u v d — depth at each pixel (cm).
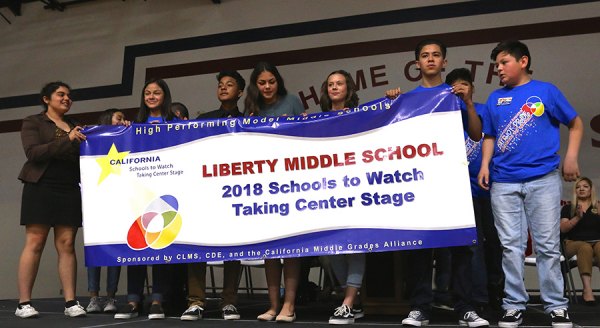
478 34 611
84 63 759
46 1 775
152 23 739
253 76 341
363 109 292
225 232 301
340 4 661
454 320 298
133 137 322
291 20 678
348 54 651
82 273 696
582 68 580
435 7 629
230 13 705
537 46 595
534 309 373
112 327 278
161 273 322
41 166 334
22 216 334
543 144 264
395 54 635
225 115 366
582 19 586
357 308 334
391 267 330
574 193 485
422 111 283
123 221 315
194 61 711
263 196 299
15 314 348
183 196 311
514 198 267
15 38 793
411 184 279
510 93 275
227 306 315
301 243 290
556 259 259
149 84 356
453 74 333
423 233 272
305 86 662
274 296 305
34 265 339
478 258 301
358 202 285
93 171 323
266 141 304
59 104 354
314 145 296
